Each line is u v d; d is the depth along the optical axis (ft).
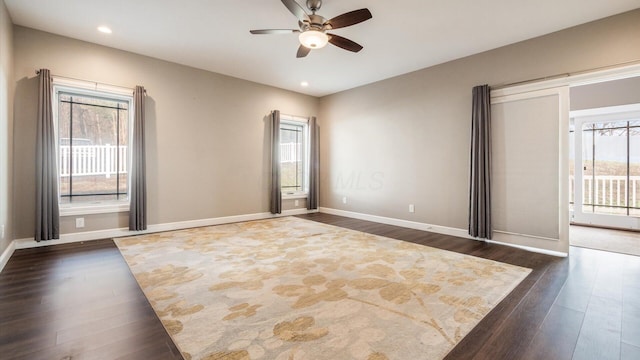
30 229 11.63
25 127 11.46
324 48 13.14
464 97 14.02
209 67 15.75
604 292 7.86
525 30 11.33
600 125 17.94
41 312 6.57
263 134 18.75
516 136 12.30
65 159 12.71
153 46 13.14
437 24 10.94
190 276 8.78
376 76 16.98
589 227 17.49
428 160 15.46
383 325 6.13
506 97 12.53
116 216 13.61
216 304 7.02
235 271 9.23
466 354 5.20
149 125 14.40
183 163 15.53
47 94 11.55
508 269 9.57
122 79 13.53
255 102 18.31
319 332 5.85
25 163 11.48
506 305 7.07
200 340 5.55
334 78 17.44
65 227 12.39
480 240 13.39
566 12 10.02
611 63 10.18
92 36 12.17
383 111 17.60
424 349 5.32
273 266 9.72
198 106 15.96
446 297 7.48
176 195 15.35
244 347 5.34
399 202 16.79
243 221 17.75
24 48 11.39
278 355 5.11
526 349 5.35
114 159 13.93
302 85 18.94
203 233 14.43
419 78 15.81
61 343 5.41
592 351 5.30
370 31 11.50
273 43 12.76
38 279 8.46
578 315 6.62
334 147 20.67
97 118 13.47
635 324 6.24
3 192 9.66
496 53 12.92
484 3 9.52
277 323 6.18
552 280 8.68
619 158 17.40
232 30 11.61
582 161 18.16
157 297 7.37
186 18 10.69
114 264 9.78
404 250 11.71
